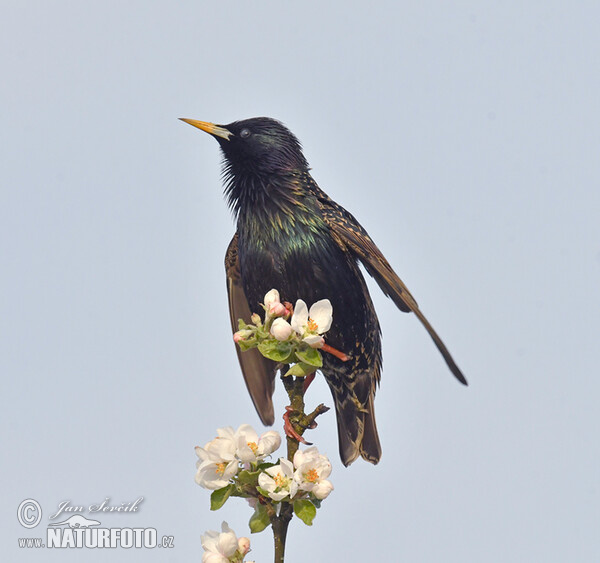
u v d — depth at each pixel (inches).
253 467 287.4
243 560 281.4
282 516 288.0
